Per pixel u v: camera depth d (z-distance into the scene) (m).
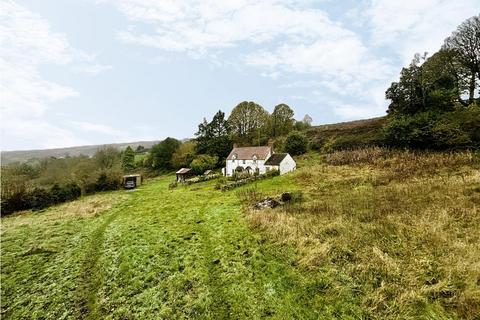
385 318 8.27
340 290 9.79
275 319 9.30
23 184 40.22
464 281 8.88
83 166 55.00
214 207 26.77
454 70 45.78
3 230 26.23
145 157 87.12
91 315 11.27
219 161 70.06
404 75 48.12
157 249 17.02
